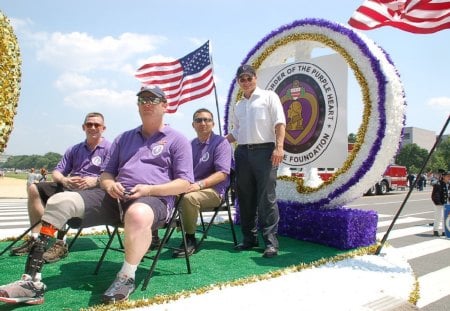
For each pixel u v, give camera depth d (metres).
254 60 7.34
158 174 3.42
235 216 7.28
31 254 2.82
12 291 2.66
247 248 5.09
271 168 4.81
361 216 5.42
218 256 4.64
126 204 3.27
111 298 2.81
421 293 4.49
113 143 3.72
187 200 4.47
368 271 4.19
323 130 6.17
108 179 3.46
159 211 3.15
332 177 5.84
